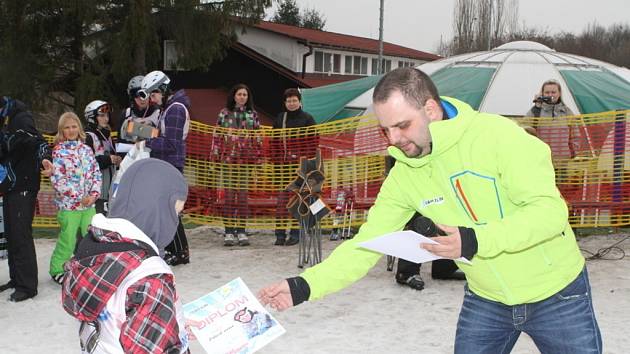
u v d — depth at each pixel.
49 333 5.16
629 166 7.86
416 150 2.51
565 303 2.60
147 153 5.77
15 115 5.71
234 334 2.47
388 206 2.80
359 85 13.33
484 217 2.53
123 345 1.97
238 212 8.38
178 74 30.02
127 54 20.56
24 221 5.86
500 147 2.43
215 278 6.80
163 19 21.91
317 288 2.74
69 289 2.06
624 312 5.66
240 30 26.48
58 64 21.91
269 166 8.35
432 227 2.55
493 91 11.40
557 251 2.57
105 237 2.07
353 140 8.31
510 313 2.69
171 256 7.26
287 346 4.88
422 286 6.34
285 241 8.59
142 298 2.00
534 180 2.35
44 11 20.81
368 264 2.80
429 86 2.42
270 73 29.36
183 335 2.19
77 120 6.35
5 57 20.86
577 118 8.04
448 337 5.09
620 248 8.20
